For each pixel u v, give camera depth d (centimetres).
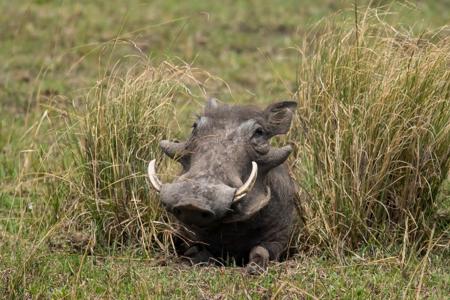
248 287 1341
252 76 2681
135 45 1759
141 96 1666
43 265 1438
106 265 1468
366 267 1451
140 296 1328
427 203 1579
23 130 2134
